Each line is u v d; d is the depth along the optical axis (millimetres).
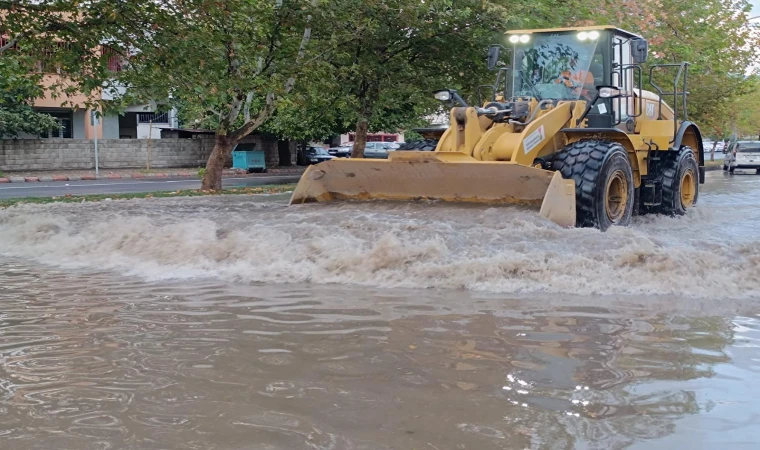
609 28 9977
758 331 4637
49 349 4305
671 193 11031
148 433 3062
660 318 4953
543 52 10336
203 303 5512
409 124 26250
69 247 8039
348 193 9781
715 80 26062
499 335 4555
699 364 3988
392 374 3820
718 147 76000
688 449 2906
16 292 5984
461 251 6535
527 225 7340
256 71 16516
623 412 3297
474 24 18047
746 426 3137
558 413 3279
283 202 12297
